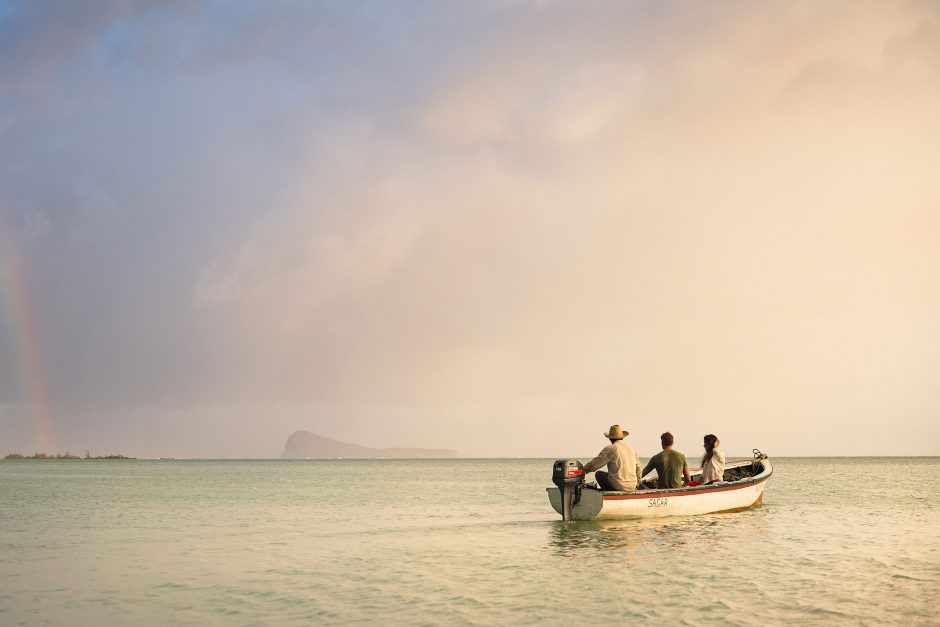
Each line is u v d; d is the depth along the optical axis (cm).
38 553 1828
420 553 1761
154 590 1354
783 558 1627
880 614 1123
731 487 2478
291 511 3083
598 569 1505
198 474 9712
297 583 1404
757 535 2006
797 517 2500
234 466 17025
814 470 9925
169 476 8750
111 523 2584
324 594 1301
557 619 1105
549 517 2675
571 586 1338
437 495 4294
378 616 1135
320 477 8319
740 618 1102
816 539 1938
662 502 2239
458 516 2758
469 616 1128
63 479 7600
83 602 1259
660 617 1112
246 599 1270
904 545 1831
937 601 1206
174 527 2442
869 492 4188
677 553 1708
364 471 11712
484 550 1788
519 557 1669
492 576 1444
